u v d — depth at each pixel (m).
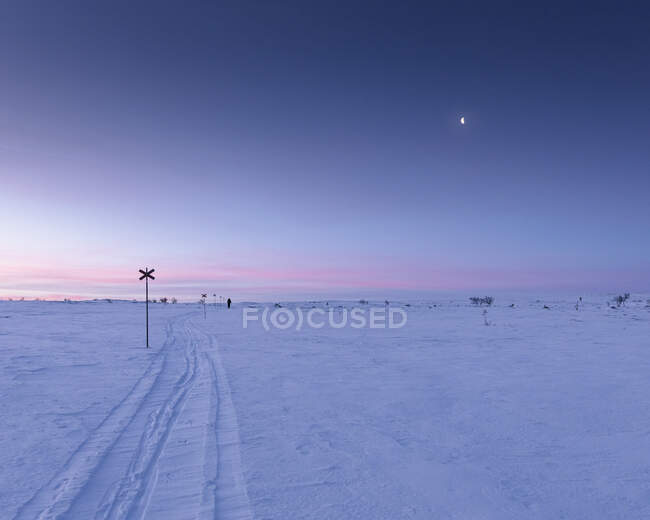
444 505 3.94
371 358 14.24
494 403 8.02
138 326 29.72
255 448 5.48
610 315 41.41
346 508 3.86
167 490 4.25
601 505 3.95
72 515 3.75
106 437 5.92
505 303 82.56
